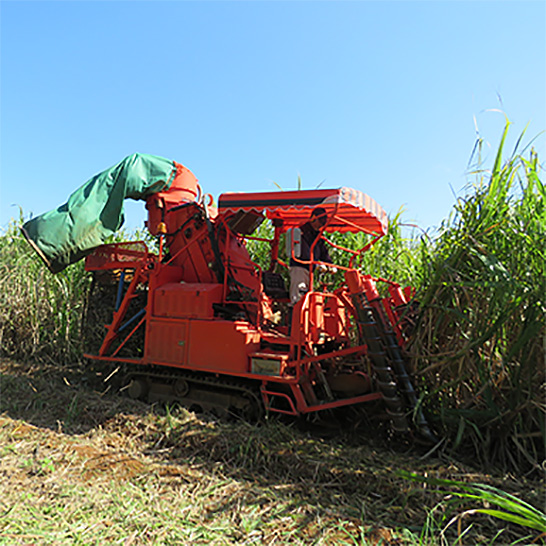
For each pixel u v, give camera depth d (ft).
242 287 17.88
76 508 9.34
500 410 12.39
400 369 13.62
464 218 13.47
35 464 11.73
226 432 14.05
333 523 9.34
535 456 11.75
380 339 13.84
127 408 16.94
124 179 19.77
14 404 17.71
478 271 12.59
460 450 13.10
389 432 15.14
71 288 25.91
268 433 13.91
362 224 18.93
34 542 7.85
